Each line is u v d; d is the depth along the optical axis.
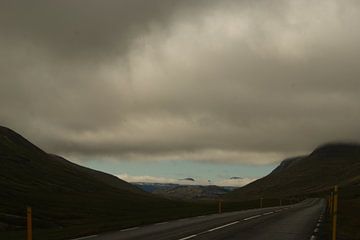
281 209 70.56
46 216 113.62
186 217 47.66
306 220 41.81
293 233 28.58
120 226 35.06
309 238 25.66
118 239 24.83
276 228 32.44
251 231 29.91
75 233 29.53
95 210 135.62
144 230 31.00
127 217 54.69
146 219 45.31
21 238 27.77
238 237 25.81
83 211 132.50
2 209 122.38
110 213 128.88
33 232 34.31
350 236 28.05
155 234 27.81
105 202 179.38
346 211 60.88
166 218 45.84
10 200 147.62
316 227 33.69
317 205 92.44
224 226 34.28
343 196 169.88
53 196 184.50
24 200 152.38
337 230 31.78
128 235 27.31
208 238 25.25
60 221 101.00
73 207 146.25
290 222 38.94
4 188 175.88
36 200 158.75
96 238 25.59
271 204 114.50
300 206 87.31
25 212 121.25
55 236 27.88
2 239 27.94
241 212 59.75
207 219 43.66
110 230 31.38
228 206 95.75
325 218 45.06
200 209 77.06
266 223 37.62
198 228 32.44
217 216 49.25
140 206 158.75
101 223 41.88
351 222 41.03
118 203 175.62
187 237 25.75
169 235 27.08
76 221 102.50
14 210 123.19
